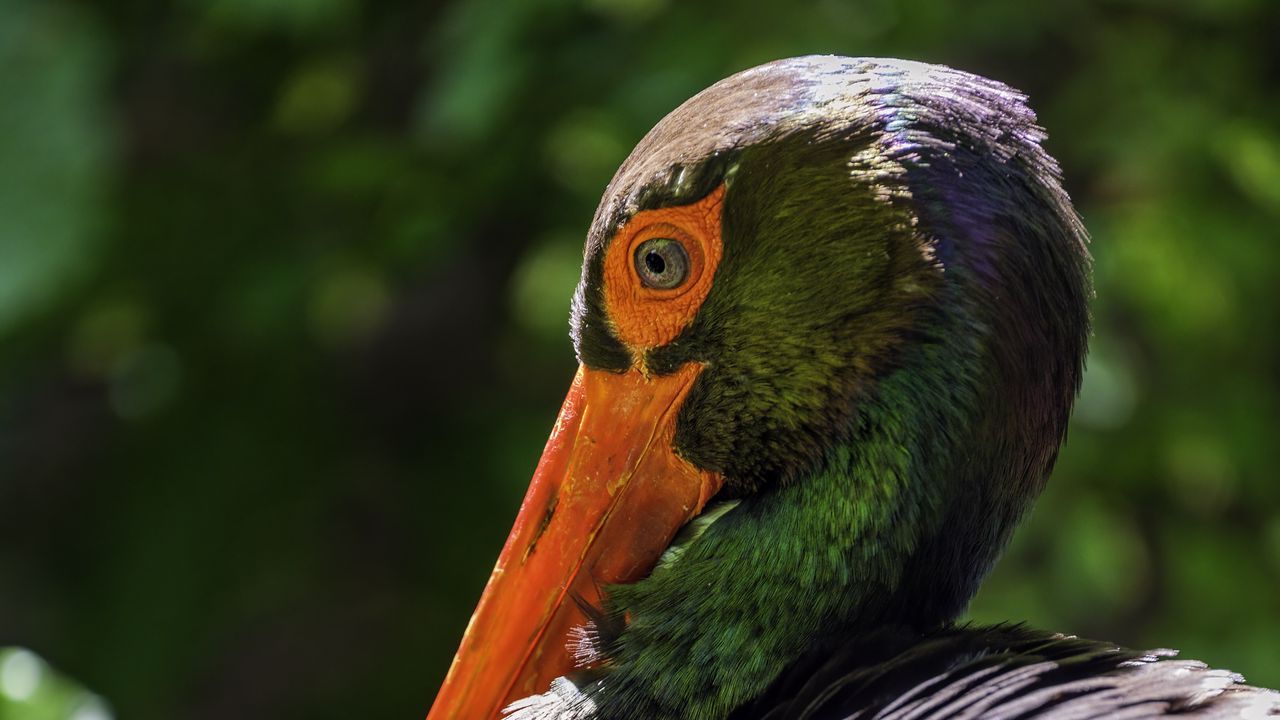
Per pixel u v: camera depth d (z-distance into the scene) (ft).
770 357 13.92
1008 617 31.45
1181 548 34.37
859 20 28.78
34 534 37.78
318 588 35.70
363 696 35.01
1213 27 33.01
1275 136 32.09
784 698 13.66
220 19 30.83
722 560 14.01
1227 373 33.99
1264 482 34.35
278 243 34.19
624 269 14.37
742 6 28.86
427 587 35.78
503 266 36.27
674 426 14.64
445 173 31.99
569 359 33.94
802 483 13.96
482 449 35.86
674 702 13.75
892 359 13.52
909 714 12.85
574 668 15.01
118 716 34.17
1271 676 32.50
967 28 30.60
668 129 14.29
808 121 13.71
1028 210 13.53
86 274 33.12
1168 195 31.48
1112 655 13.15
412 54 33.96
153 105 34.40
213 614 35.04
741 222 13.85
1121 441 33.32
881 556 13.62
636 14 29.89
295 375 36.19
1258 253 31.71
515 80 28.94
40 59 29.76
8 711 21.39
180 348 35.68
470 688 15.24
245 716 34.53
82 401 39.68
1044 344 13.60
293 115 34.09
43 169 29.19
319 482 36.04
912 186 13.43
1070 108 32.17
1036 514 32.37
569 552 15.08
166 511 35.42
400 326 36.76
